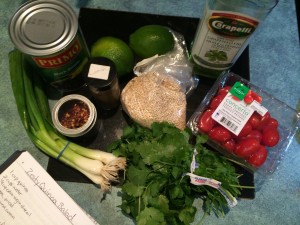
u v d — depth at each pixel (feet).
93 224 1.99
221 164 2.00
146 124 2.19
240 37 1.96
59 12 1.93
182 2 2.61
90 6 2.59
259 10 1.80
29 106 2.15
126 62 2.25
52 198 2.03
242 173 2.19
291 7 2.60
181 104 2.22
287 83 2.43
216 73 2.40
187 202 1.89
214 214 2.10
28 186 2.05
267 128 2.11
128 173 1.91
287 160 2.23
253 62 2.47
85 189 2.15
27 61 2.16
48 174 2.08
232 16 1.81
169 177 1.87
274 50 2.50
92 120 2.10
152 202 1.84
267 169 2.13
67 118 2.14
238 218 2.09
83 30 2.52
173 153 1.90
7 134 2.27
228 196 1.98
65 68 2.05
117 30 2.53
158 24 2.55
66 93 2.38
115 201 2.12
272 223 2.09
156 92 2.20
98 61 2.00
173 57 2.42
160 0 2.61
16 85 2.18
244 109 2.08
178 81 2.35
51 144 2.13
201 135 2.07
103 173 2.07
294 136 2.27
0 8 2.55
